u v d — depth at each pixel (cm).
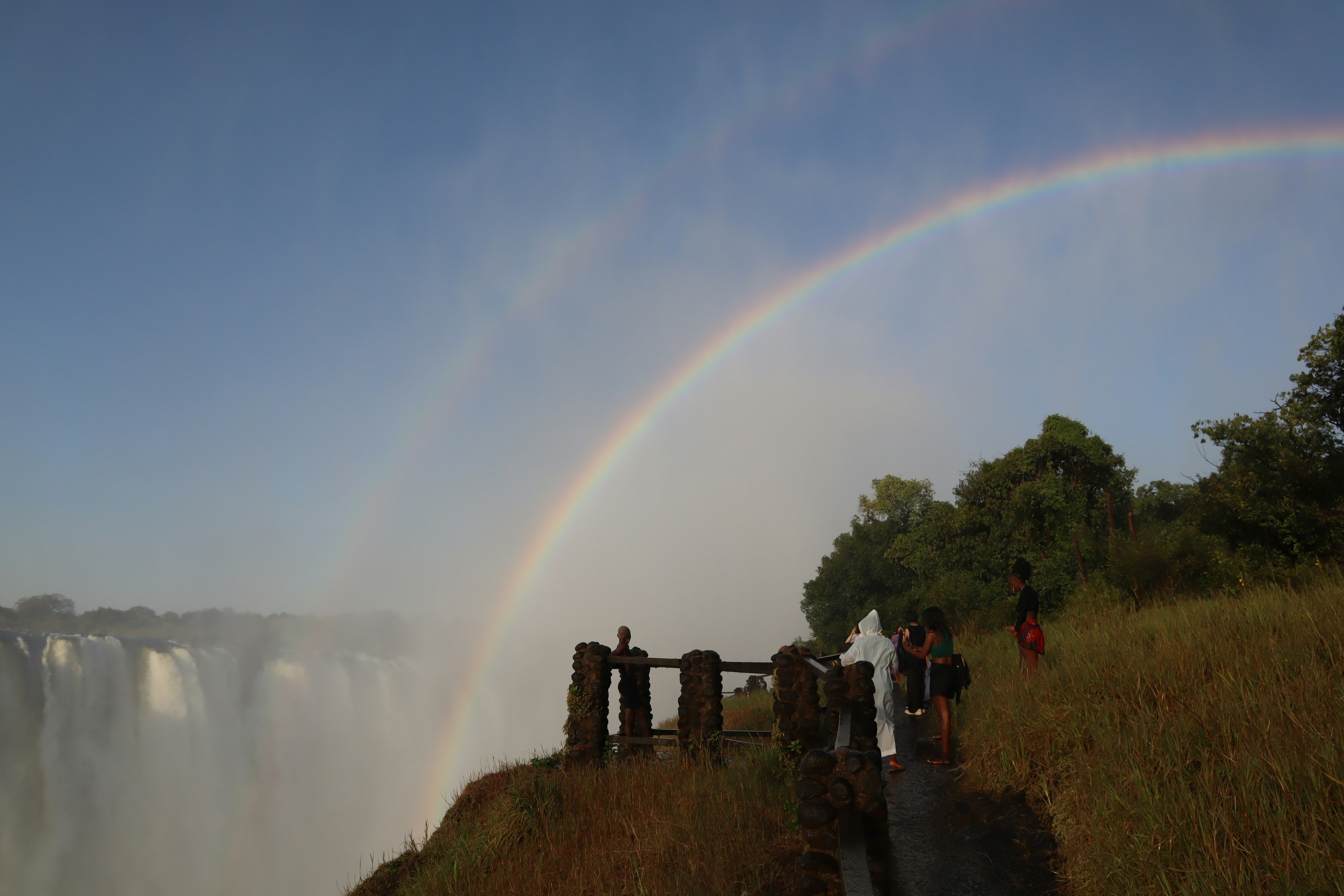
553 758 1138
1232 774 487
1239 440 1845
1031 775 663
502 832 848
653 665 1015
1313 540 1678
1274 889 382
